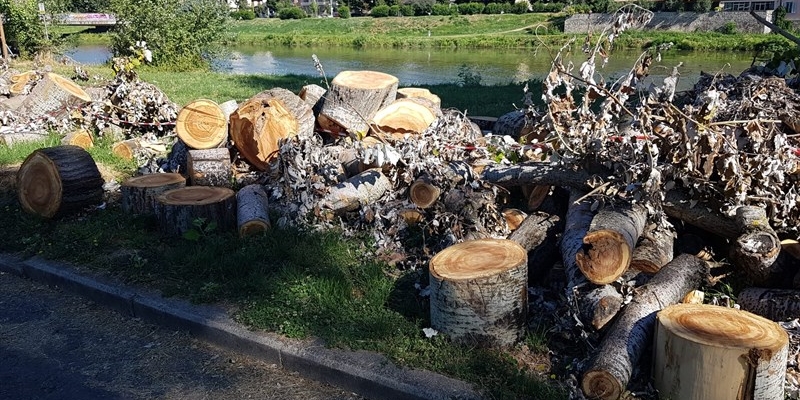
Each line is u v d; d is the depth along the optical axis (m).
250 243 5.90
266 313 4.82
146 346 4.83
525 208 6.35
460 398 3.83
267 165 7.49
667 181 4.93
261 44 47.91
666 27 36.56
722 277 4.91
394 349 4.29
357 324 4.62
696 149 4.72
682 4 37.44
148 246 6.16
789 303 4.29
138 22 25.23
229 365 4.55
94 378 4.43
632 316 4.07
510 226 5.86
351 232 6.14
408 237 5.93
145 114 10.50
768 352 3.34
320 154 6.71
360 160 6.65
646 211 4.82
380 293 4.97
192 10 26.58
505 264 4.29
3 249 6.42
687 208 5.01
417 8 55.06
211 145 7.89
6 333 5.05
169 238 6.27
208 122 7.90
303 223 6.16
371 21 53.53
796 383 3.80
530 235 5.36
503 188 6.12
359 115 7.11
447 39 42.78
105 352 4.76
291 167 6.46
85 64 27.55
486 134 8.33
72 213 7.04
